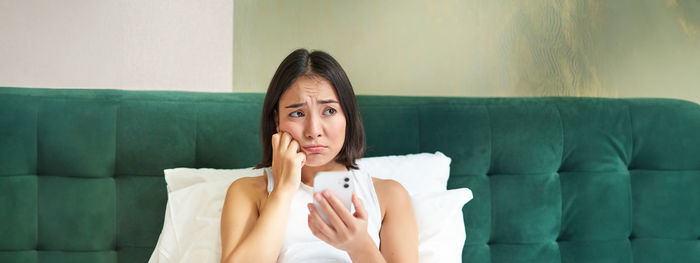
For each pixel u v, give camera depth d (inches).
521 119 65.4
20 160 58.5
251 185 48.9
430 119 65.0
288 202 44.0
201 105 62.6
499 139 64.9
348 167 51.3
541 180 64.4
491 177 64.9
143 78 69.7
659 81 77.5
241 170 57.4
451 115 65.2
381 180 51.8
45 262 58.6
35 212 58.6
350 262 45.5
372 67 73.3
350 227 38.9
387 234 48.0
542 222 63.6
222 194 52.8
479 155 64.4
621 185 65.1
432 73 74.2
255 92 68.9
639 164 66.6
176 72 70.4
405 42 73.6
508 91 75.4
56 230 58.7
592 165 65.2
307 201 48.8
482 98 68.0
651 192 65.2
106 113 60.3
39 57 67.2
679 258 64.0
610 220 64.4
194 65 70.7
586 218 64.2
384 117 64.4
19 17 66.6
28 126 58.9
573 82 76.4
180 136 61.1
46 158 59.1
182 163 61.1
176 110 61.7
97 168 59.6
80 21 68.0
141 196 60.1
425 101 66.6
